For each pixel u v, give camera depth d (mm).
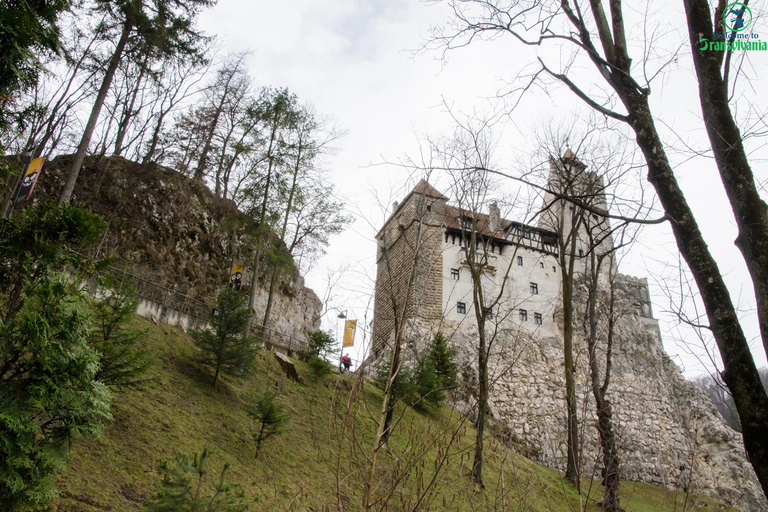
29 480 6477
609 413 16969
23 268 7504
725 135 5637
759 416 4734
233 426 14258
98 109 18062
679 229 5828
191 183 30281
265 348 21656
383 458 13242
